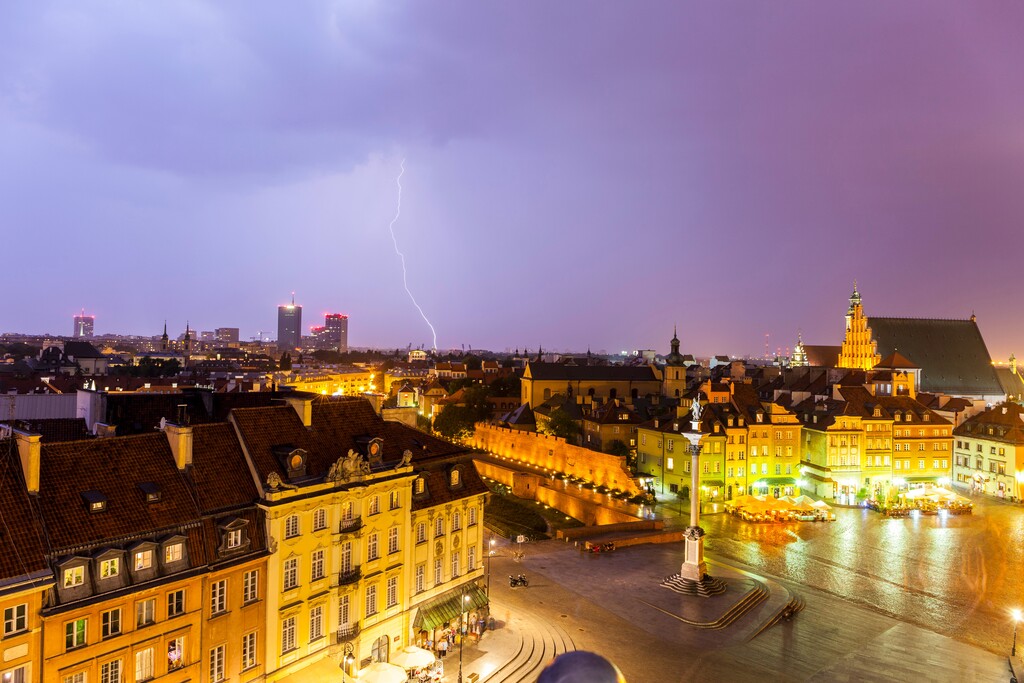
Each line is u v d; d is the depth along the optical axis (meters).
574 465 119.94
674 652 55.56
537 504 120.25
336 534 48.03
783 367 184.50
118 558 36.84
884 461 114.81
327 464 49.94
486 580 67.56
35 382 146.38
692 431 71.31
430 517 57.34
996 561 80.75
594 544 83.69
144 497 40.09
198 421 60.00
